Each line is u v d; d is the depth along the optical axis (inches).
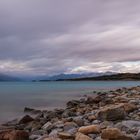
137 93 1137.4
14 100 1445.6
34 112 911.0
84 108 751.7
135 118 456.4
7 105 1180.5
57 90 2551.7
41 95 1827.0
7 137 368.8
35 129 505.7
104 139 302.4
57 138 315.6
